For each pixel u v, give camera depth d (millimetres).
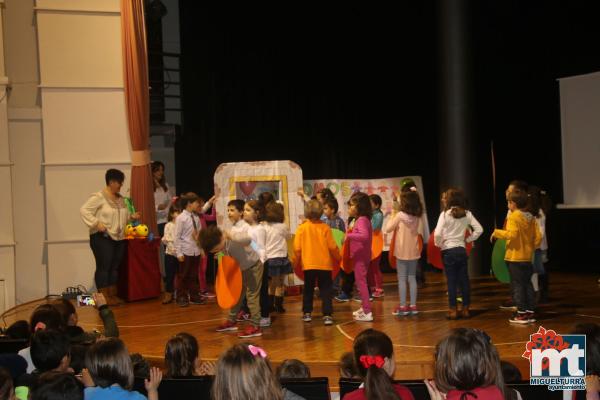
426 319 5957
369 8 9781
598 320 5773
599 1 8039
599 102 8422
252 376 2328
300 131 9758
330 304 5844
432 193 9953
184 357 3301
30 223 7754
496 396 2314
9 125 7699
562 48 8594
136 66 7871
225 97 9391
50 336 3020
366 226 5914
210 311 6738
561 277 8453
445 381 2365
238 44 9406
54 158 7785
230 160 9422
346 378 2816
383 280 8859
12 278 7523
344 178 9914
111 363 2717
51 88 7785
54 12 7789
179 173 9516
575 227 8758
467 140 8820
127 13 7867
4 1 7668
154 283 7676
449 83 8844
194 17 9273
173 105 10148
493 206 9180
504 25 9125
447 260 5918
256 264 5480
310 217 5914
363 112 9922
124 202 7363
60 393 2328
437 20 8938
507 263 5773
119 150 7988
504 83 9273
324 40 9766
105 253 7172
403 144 9977
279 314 6445
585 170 8664
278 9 9547
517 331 5344
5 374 2447
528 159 9180
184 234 7059
